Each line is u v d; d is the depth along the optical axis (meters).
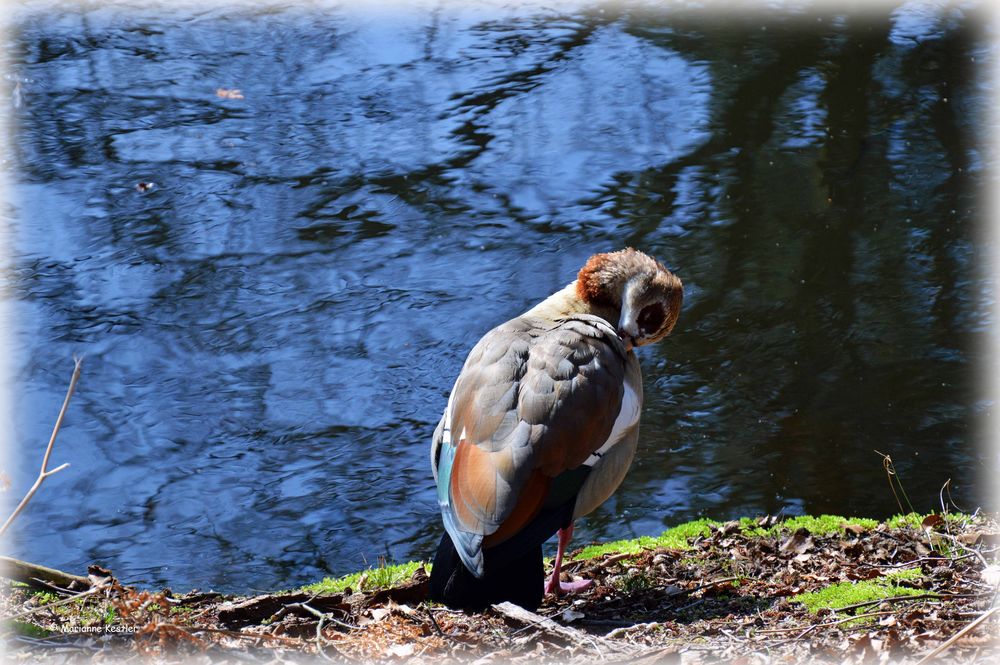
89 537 11.30
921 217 17.89
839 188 18.58
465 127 20.38
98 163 19.00
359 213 17.92
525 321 7.12
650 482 12.39
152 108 20.98
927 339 15.15
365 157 19.47
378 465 12.64
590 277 7.68
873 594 6.56
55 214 17.55
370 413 13.62
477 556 6.10
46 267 16.34
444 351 14.78
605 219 17.80
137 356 14.62
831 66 22.05
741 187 18.64
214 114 20.88
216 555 10.96
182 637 5.70
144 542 11.26
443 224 17.64
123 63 22.52
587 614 6.78
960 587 6.60
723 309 15.98
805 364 14.72
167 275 16.34
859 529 8.05
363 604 6.84
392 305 15.73
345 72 22.36
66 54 22.77
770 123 20.48
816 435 13.20
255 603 6.58
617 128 20.33
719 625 6.31
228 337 15.09
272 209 17.92
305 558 10.95
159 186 18.42
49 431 13.16
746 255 16.94
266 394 13.95
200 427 13.37
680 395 14.18
